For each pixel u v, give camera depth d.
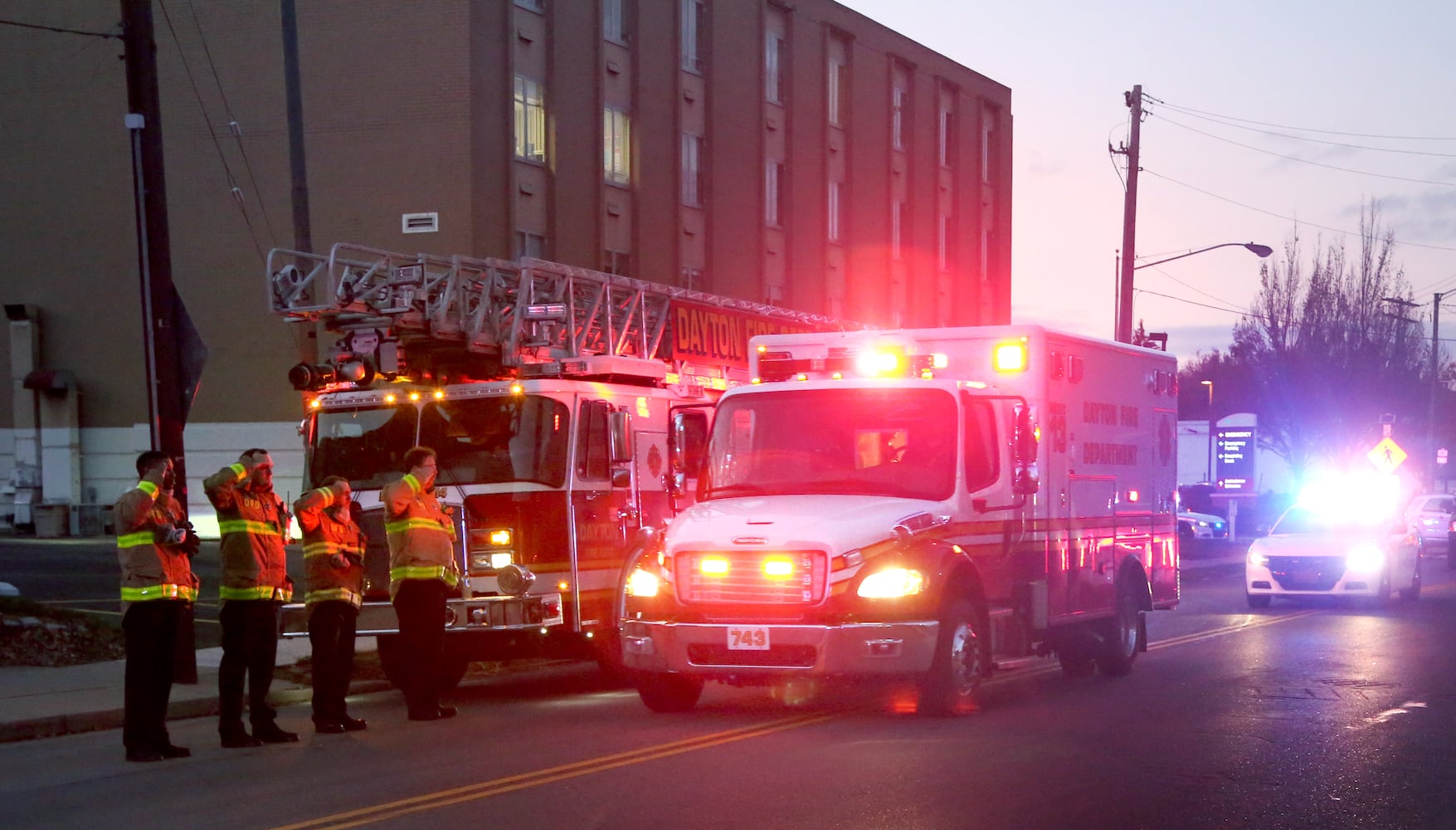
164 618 10.45
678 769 9.37
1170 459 16.77
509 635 13.51
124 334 35.50
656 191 36.16
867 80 44.66
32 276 35.97
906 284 46.75
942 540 11.45
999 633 12.30
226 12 32.94
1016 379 13.20
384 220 31.28
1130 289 33.28
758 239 39.78
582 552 13.91
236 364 33.34
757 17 39.84
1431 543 47.84
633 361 15.14
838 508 11.35
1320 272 54.69
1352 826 7.88
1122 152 33.16
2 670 14.65
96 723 12.18
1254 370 55.97
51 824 8.16
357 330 14.85
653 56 36.09
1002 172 52.91
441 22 31.03
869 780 8.96
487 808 8.24
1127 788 8.77
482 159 31.20
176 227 33.47
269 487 11.34
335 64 31.64
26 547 30.16
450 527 12.55
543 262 16.30
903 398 12.13
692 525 11.38
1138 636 15.48
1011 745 10.30
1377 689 13.55
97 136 35.53
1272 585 24.45
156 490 10.52
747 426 12.37
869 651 10.81
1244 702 12.66
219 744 11.19
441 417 14.02
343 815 8.16
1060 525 13.53
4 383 36.25
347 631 11.72
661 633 11.17
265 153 32.72
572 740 10.73
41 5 35.78
